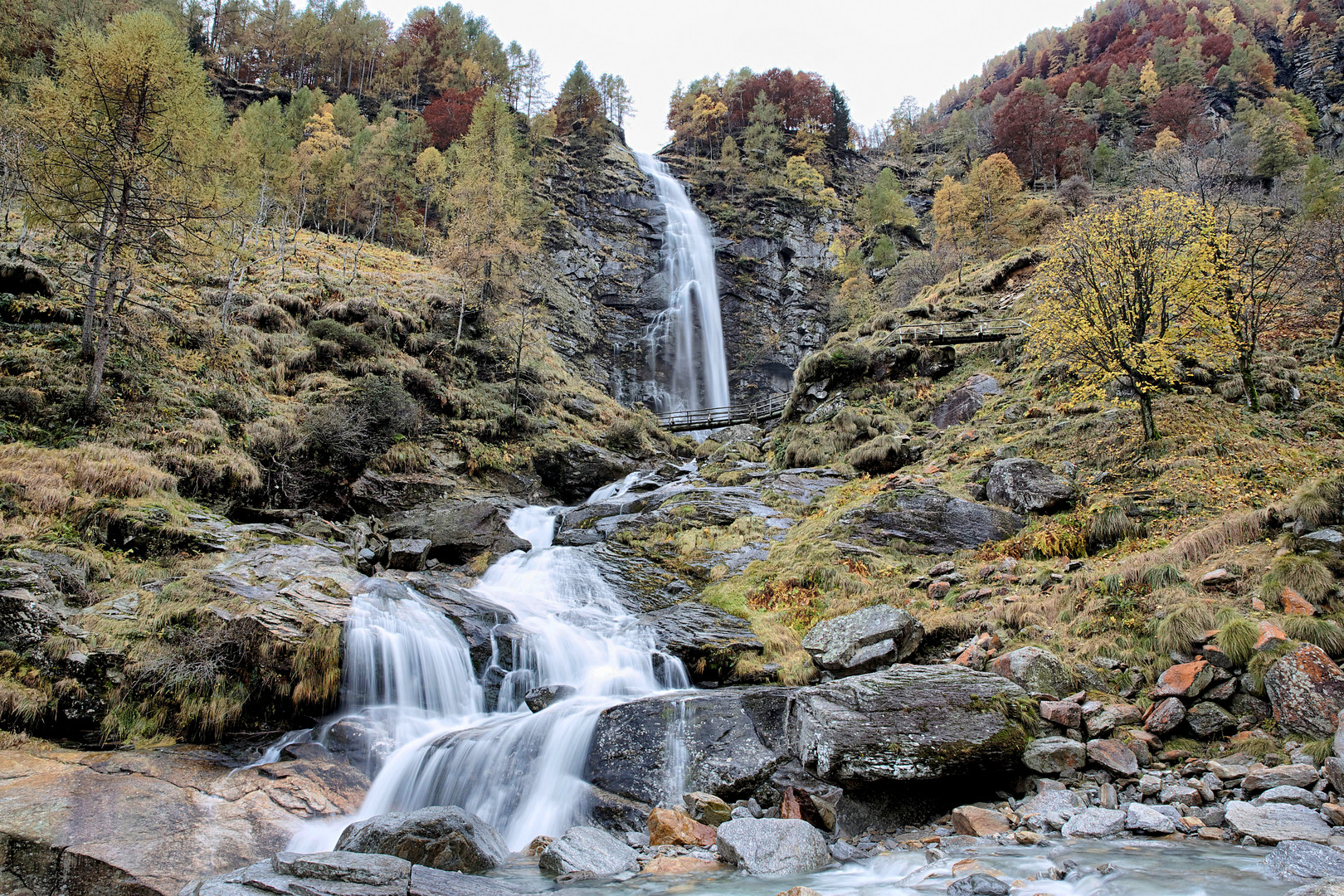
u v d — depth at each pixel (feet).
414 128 192.54
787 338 195.72
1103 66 300.61
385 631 39.50
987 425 75.56
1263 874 18.07
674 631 44.42
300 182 141.28
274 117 161.38
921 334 97.35
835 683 30.78
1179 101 236.02
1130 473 54.34
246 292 89.15
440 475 82.02
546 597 52.95
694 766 29.78
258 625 36.47
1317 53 279.90
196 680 34.12
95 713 32.07
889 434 81.35
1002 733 27.12
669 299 189.78
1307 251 90.84
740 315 199.72
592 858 23.11
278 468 67.26
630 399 172.14
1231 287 64.95
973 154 265.95
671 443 122.52
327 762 31.83
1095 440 60.85
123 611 37.04
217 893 18.61
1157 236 59.52
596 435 108.27
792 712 30.76
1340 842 19.16
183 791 27.48
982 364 93.20
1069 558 45.62
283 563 45.21
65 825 24.16
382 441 78.84
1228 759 25.34
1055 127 240.32
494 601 49.55
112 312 60.34
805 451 85.10
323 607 40.24
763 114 264.52
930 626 39.50
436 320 107.76
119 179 64.90
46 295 65.92
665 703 32.94
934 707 28.04
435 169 162.91
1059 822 23.41
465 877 21.06
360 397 79.20
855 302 177.06
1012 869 20.07
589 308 175.52
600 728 32.30
